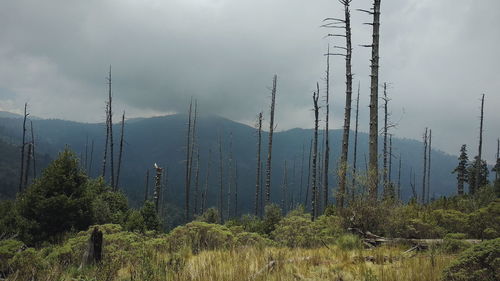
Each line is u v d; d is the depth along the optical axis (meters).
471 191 43.41
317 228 11.53
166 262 6.68
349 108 18.14
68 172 14.17
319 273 5.99
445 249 7.54
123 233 10.20
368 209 10.45
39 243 12.48
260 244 9.77
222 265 6.30
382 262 6.57
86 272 6.79
